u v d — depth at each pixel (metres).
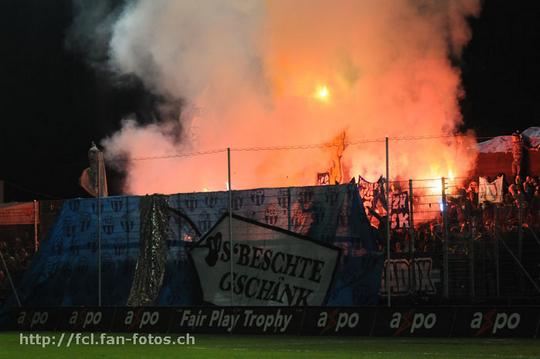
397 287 32.91
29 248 40.12
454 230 33.06
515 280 32.22
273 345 29.30
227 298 35.50
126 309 36.75
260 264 35.03
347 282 33.41
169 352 27.66
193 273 36.28
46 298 39.12
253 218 35.31
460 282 32.34
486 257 32.56
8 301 39.81
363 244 33.31
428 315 31.05
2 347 30.88
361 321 32.12
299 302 34.09
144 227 37.38
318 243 34.03
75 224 38.91
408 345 28.27
